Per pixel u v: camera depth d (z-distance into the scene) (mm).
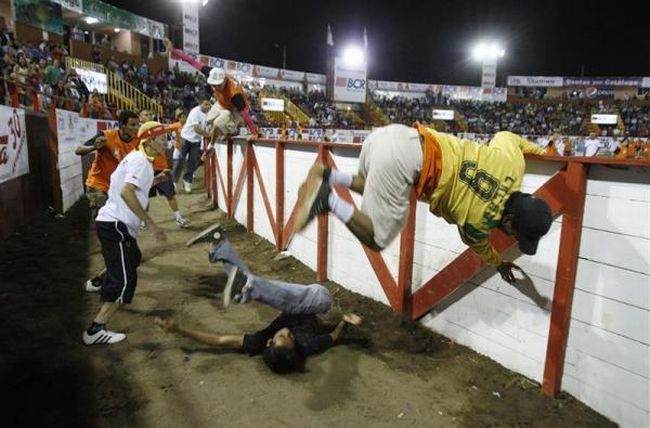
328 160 5406
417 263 4441
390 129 3066
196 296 5195
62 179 9141
